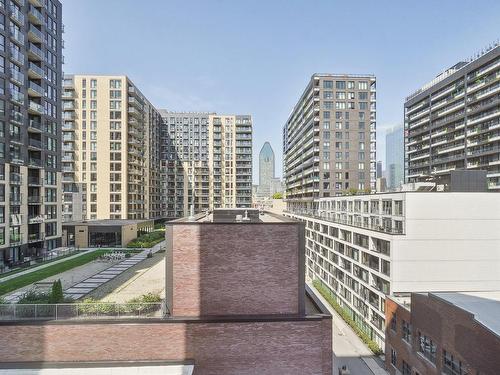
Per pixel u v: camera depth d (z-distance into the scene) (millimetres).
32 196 52656
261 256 15617
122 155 85625
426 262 30094
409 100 102125
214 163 126688
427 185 37219
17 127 48688
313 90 77312
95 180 84938
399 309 26891
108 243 66625
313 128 76938
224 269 15508
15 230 47312
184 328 14844
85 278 34750
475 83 74688
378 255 33125
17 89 49250
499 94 68125
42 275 36875
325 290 50406
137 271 38219
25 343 14516
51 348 14578
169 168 123500
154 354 14781
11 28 47781
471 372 18234
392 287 30062
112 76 85625
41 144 54312
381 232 32406
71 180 84500
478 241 30250
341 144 76500
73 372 14195
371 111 77125
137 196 94000
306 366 15180
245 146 128375
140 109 95750
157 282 31891
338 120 76625
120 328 14727
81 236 66062
